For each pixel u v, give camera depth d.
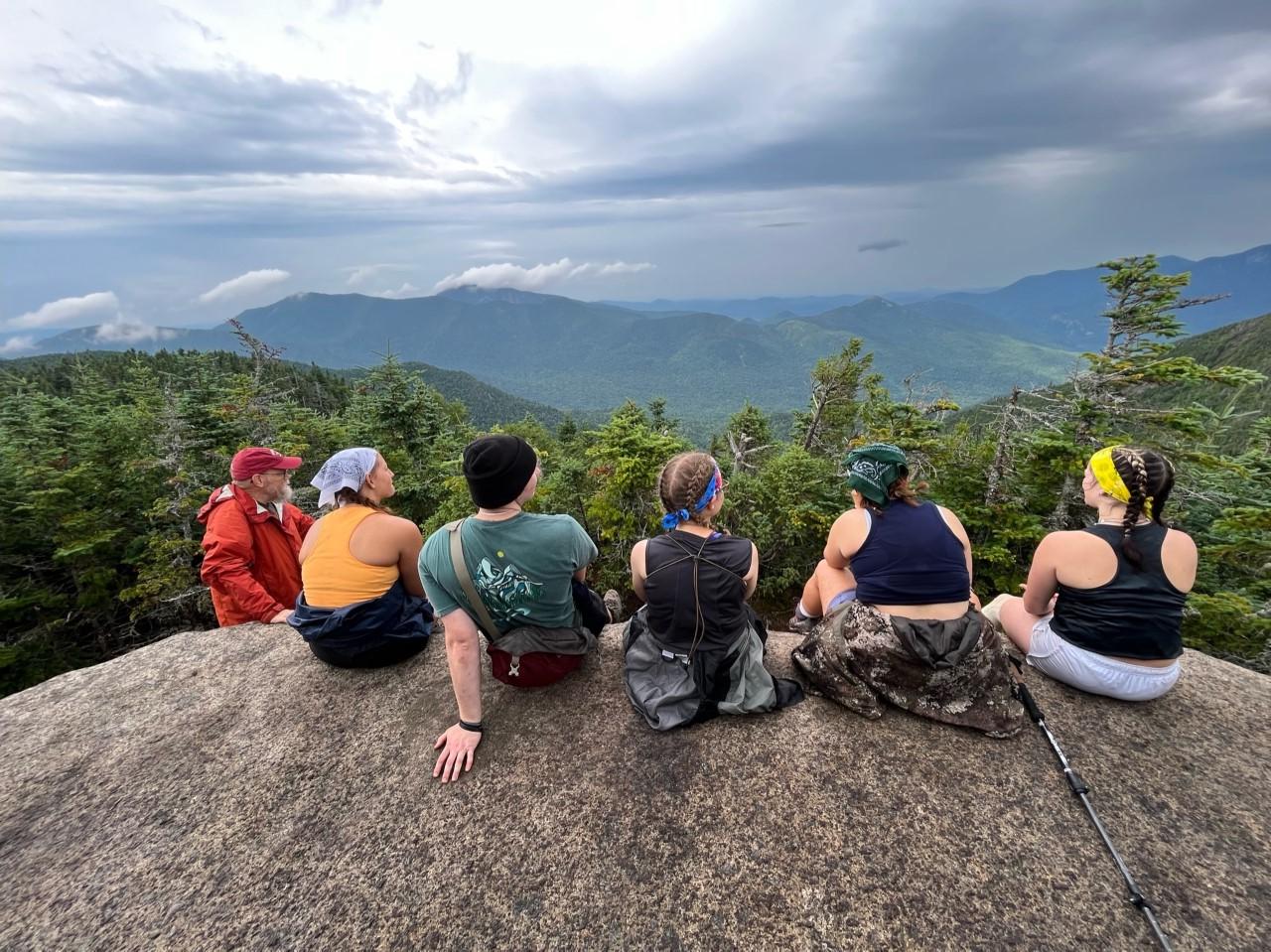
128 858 2.24
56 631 12.85
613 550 13.72
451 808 2.41
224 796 2.52
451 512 13.62
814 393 25.19
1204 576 10.05
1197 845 2.17
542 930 1.95
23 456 13.55
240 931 1.96
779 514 13.24
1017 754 2.58
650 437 12.63
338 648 3.12
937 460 12.81
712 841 2.24
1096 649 2.77
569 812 2.37
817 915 1.96
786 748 2.64
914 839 2.22
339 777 2.59
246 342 18.91
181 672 3.42
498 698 3.03
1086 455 10.18
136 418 17.77
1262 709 2.88
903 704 2.75
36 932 1.97
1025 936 1.88
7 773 2.68
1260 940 1.84
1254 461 10.84
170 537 12.59
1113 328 10.84
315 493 16.16
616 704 2.97
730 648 2.75
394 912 2.01
